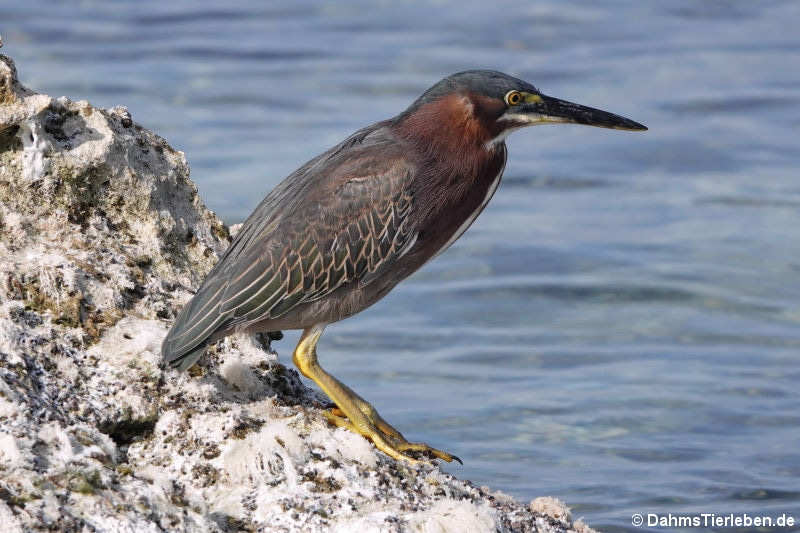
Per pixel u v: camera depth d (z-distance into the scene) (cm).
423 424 1338
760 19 3362
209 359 891
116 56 2936
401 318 1695
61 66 2827
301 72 2888
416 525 708
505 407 1384
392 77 2855
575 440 1298
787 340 1588
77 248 895
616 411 1365
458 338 1620
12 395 732
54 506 648
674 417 1351
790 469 1207
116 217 948
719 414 1355
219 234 1028
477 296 1761
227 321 872
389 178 929
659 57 3003
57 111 940
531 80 2819
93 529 643
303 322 920
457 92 963
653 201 2131
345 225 910
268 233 898
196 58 2966
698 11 3447
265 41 3133
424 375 1497
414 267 970
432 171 948
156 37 3125
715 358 1532
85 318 836
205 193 2089
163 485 711
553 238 1969
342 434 803
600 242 1944
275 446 758
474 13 3425
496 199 2173
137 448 771
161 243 954
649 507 1121
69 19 3222
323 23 3316
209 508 722
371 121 2531
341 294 924
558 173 2289
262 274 883
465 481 862
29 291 830
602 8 3472
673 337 1611
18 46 2959
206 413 790
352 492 746
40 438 701
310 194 912
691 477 1192
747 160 2317
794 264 1823
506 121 982
